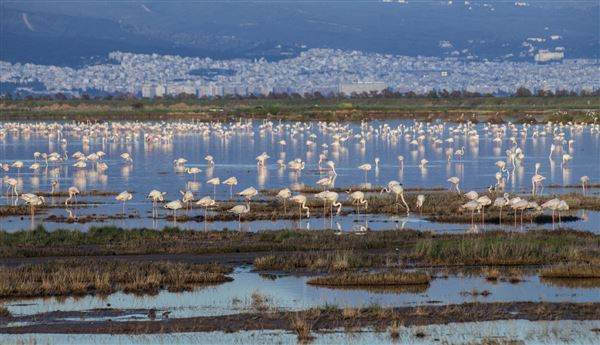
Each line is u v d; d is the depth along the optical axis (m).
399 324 37.28
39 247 52.97
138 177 92.00
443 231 58.44
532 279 45.47
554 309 39.16
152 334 36.31
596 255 49.06
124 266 46.75
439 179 89.00
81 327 37.22
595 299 41.25
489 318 38.03
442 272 47.41
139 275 45.12
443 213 65.81
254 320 38.06
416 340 35.16
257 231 58.41
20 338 35.75
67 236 55.00
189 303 41.00
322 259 48.75
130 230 57.06
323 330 36.56
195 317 38.53
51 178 91.69
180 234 56.72
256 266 48.28
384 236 55.56
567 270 45.69
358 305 40.16
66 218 64.50
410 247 53.06
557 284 44.41
